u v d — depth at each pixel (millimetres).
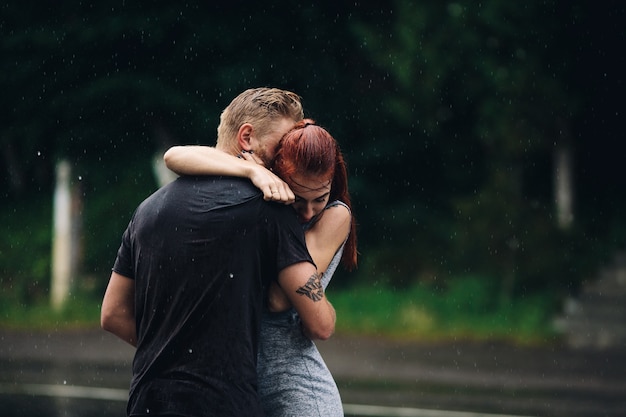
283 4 22125
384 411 12594
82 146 22938
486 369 16516
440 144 25234
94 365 16781
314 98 23406
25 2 22109
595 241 23969
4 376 15445
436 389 14500
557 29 21906
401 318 21219
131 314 4891
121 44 21672
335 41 23078
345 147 24766
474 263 22328
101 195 25719
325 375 4871
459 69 22266
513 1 21719
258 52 22062
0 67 22266
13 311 23125
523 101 22234
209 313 4430
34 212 26641
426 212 25422
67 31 21812
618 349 18844
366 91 24125
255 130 4785
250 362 4469
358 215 25328
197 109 21859
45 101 22328
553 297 21453
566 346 19266
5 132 23297
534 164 26500
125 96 21781
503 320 20969
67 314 22875
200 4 21672
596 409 12867
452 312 21594
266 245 4531
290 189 4672
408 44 22141
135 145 23016
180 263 4488
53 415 12062
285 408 4750
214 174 4613
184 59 21719
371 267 24172
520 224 22094
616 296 21578
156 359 4461
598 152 27078
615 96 24203
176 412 4371
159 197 4668
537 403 13305
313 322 4660
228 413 4371
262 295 4562
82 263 25391
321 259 4824
